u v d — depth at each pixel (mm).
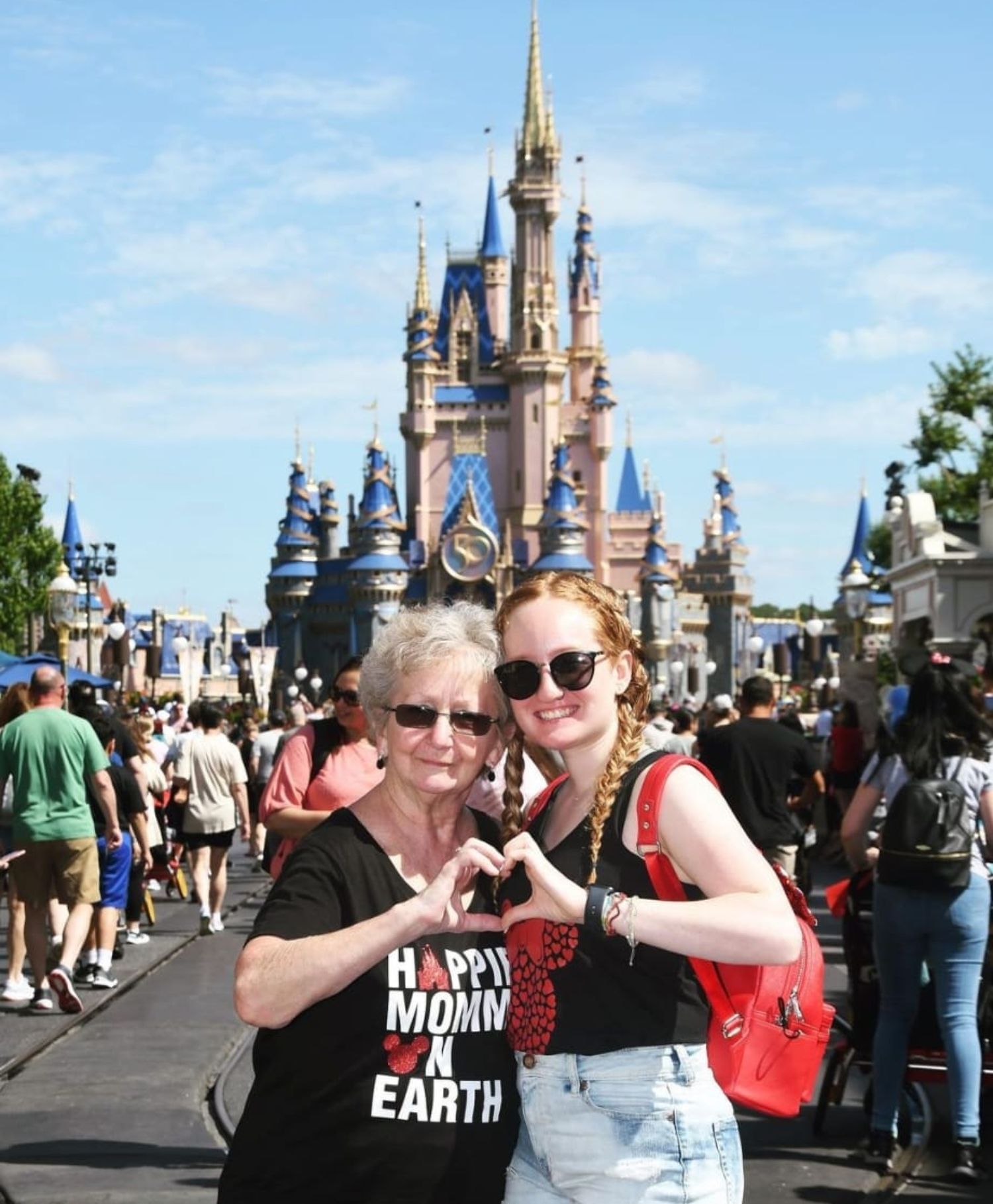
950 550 36156
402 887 4043
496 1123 3932
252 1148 3945
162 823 20797
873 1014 8898
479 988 3936
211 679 129000
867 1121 8914
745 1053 3955
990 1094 9570
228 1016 12602
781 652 114625
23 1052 11008
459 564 169625
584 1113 3822
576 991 3848
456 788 4102
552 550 165375
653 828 3840
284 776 8523
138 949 16781
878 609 58375
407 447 183500
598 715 4012
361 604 168125
